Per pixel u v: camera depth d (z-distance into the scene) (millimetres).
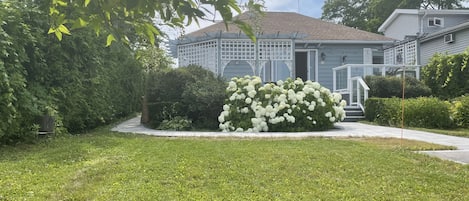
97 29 1753
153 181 4191
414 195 3881
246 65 17266
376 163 5281
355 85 15047
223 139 7824
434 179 4516
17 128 6516
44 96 7316
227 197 3713
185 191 3869
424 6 33688
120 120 13344
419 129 10562
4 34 5922
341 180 4383
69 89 8188
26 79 7082
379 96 14430
